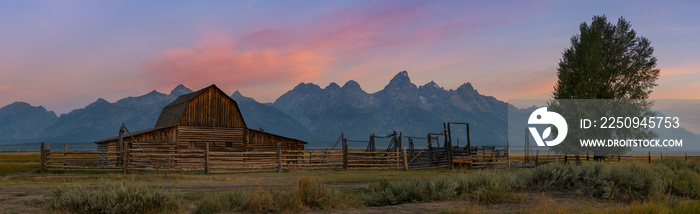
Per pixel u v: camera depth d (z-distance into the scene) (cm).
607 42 4012
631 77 3838
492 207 1109
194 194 1382
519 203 1169
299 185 1148
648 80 3841
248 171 2819
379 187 1483
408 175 2466
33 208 1052
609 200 1267
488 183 1359
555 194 1338
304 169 3052
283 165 2989
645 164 1675
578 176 1411
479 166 3516
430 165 3500
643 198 1270
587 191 1336
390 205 1189
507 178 1505
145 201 1021
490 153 3812
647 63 3884
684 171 1752
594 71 3816
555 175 1426
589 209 1009
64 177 2105
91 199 985
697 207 1064
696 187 1462
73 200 991
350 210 1055
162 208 1035
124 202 992
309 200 1094
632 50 3956
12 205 1094
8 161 4347
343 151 3184
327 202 1102
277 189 1605
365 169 3169
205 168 2644
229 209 1043
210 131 3972
